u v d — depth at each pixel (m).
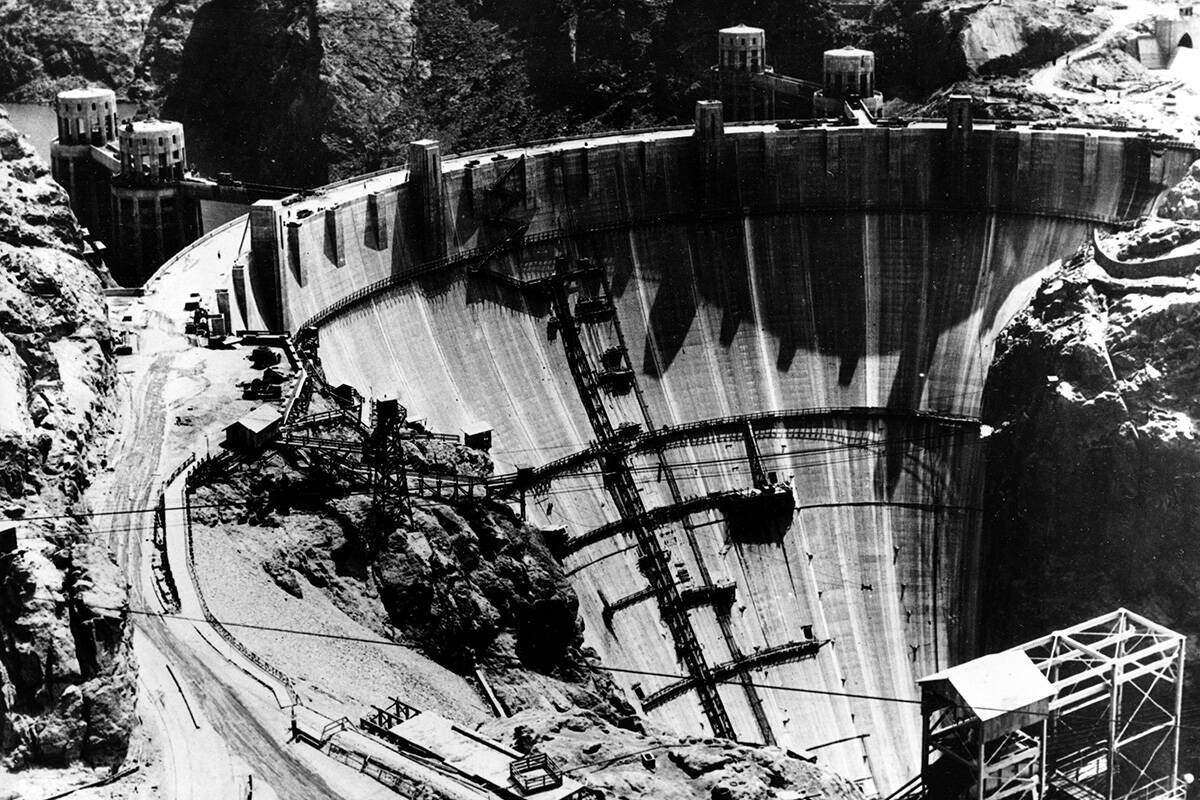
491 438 199.62
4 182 165.12
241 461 140.75
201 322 169.38
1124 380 193.00
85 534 107.94
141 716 103.19
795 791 114.31
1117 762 149.12
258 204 181.62
